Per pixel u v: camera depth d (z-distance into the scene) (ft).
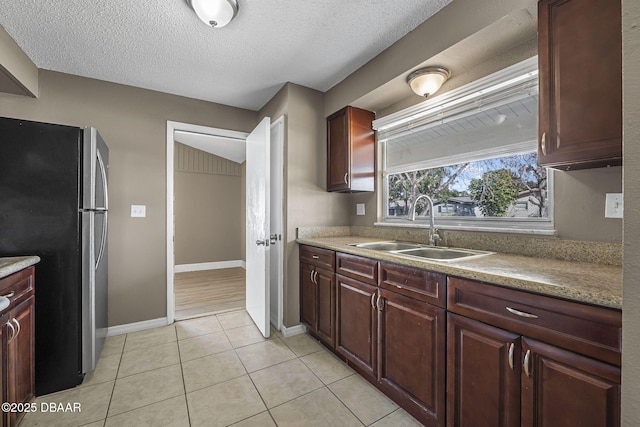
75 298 5.59
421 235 6.98
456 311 4.03
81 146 5.66
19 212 5.21
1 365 4.12
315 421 4.73
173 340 7.70
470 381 3.84
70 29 5.68
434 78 5.77
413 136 7.41
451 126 6.48
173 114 8.88
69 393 5.42
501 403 3.50
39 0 4.84
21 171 5.24
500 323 3.52
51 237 5.40
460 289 3.97
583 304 2.85
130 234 8.25
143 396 5.36
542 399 3.14
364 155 8.04
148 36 5.95
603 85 3.38
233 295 11.93
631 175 1.96
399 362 4.95
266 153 7.68
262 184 7.98
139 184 8.38
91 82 7.80
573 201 4.49
